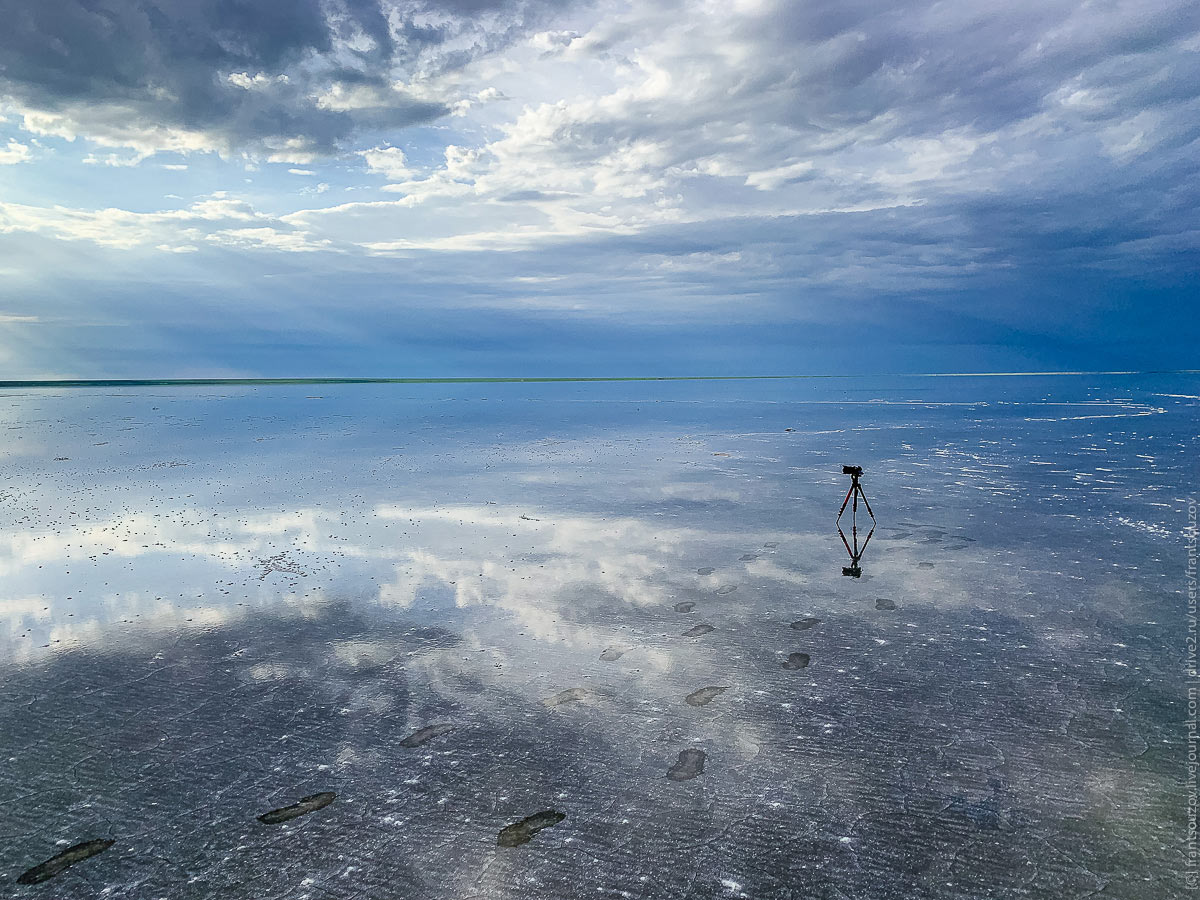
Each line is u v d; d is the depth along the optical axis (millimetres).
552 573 10016
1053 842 4273
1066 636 7402
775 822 4531
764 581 9461
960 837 4344
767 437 27047
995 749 5316
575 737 5617
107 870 4223
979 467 18531
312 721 5961
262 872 4184
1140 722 5656
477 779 5070
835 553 10719
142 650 7488
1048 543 10961
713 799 4785
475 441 27250
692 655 7160
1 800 4934
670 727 5750
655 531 12336
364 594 9227
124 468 20734
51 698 6422
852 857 4195
